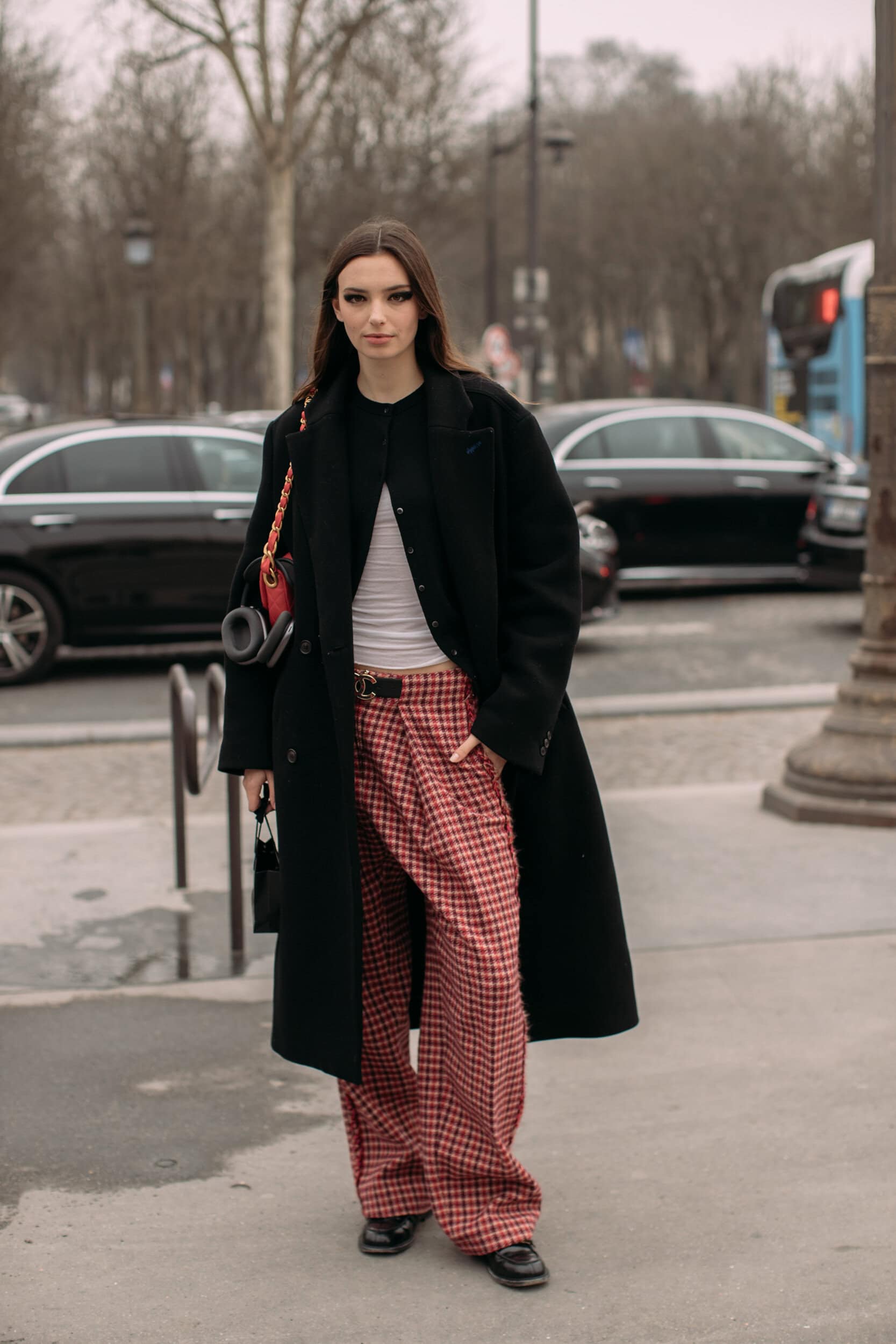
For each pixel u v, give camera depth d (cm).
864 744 594
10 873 534
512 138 3897
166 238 3422
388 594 260
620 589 1426
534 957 274
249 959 451
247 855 557
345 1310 268
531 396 2612
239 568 277
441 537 256
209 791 692
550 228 4369
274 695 273
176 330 4169
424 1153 277
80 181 3572
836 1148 327
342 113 3100
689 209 3872
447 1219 278
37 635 973
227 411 4528
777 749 778
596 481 1299
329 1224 299
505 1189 279
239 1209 305
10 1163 324
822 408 1844
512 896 262
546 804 270
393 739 261
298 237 3241
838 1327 260
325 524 257
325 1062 269
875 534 595
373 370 259
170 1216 302
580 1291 273
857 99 3544
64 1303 270
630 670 1002
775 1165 320
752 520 1327
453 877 260
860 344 1798
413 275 253
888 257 570
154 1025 400
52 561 968
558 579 262
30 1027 398
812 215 3694
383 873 274
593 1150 328
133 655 1089
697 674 987
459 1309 268
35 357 7369
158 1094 359
